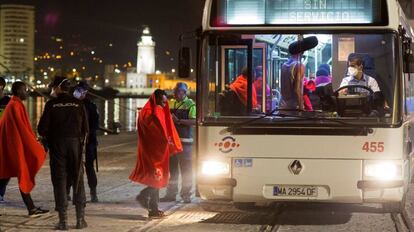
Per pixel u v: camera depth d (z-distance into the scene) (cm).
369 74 880
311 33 892
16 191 1259
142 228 920
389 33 879
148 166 973
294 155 881
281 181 883
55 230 897
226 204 1132
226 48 906
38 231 891
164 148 973
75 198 909
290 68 895
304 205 1128
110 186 1335
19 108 977
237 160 892
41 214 1010
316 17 896
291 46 896
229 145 894
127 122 5000
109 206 1101
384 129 869
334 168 874
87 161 1123
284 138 883
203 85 905
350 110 877
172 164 1148
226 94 902
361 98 876
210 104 904
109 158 1889
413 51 1060
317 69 891
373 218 1012
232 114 898
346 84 883
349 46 888
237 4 909
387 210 1057
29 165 984
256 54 902
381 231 914
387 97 876
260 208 1100
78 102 904
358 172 873
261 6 905
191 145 1130
